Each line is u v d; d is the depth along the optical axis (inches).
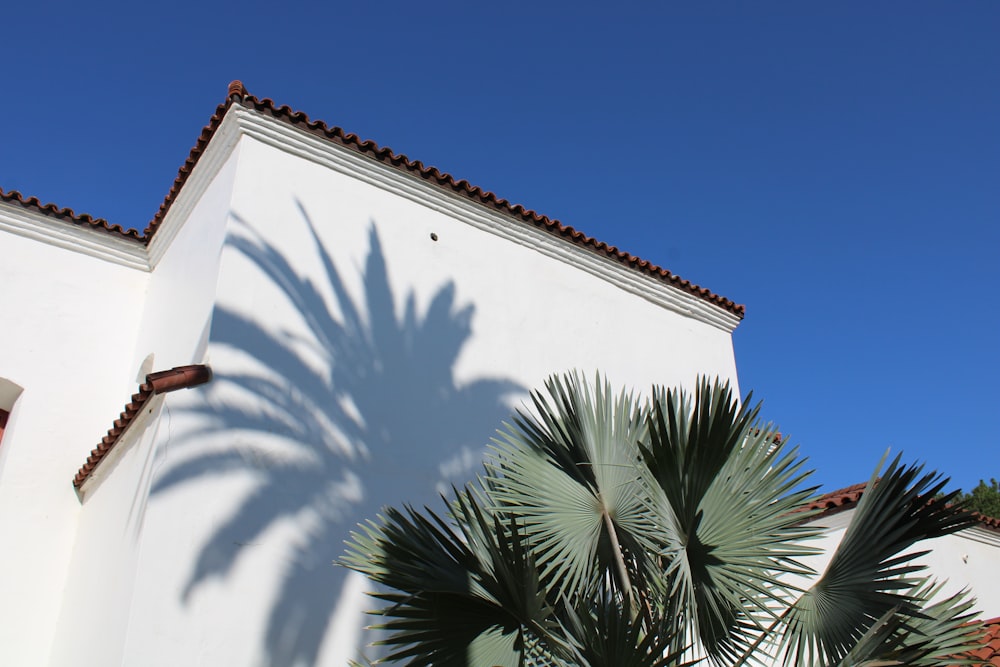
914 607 173.3
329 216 313.1
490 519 202.4
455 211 353.4
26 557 315.0
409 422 300.7
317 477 266.5
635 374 387.5
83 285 371.9
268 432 261.6
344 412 284.0
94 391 357.1
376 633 255.6
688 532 176.7
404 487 287.1
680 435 179.3
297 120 309.9
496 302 351.3
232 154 306.8
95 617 257.4
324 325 292.8
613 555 199.9
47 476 332.2
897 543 178.2
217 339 264.1
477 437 317.7
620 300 402.3
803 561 422.6
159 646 215.9
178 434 243.1
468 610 177.6
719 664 179.9
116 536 260.1
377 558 181.0
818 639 185.2
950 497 173.9
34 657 301.9
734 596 175.2
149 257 390.3
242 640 229.5
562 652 163.3
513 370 343.0
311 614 245.4
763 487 184.4
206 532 235.9
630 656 144.9
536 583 167.3
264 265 286.7
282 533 250.4
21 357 345.7
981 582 537.3
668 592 181.2
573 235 382.6
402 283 323.6
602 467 211.0
